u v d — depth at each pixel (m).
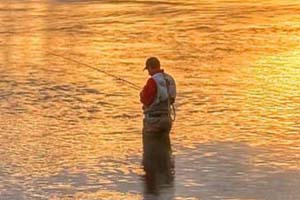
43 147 37.75
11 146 38.00
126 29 84.00
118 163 34.97
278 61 62.41
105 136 39.72
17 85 53.59
